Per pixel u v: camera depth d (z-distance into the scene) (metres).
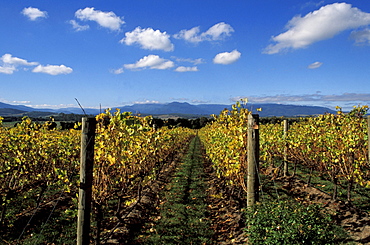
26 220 5.53
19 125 6.20
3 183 5.27
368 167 5.68
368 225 4.64
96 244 4.41
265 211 3.59
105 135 4.47
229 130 6.63
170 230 5.26
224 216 6.05
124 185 5.28
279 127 10.23
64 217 5.73
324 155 6.31
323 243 3.09
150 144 7.52
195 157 16.25
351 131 5.77
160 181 9.50
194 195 7.75
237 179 5.90
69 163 6.44
